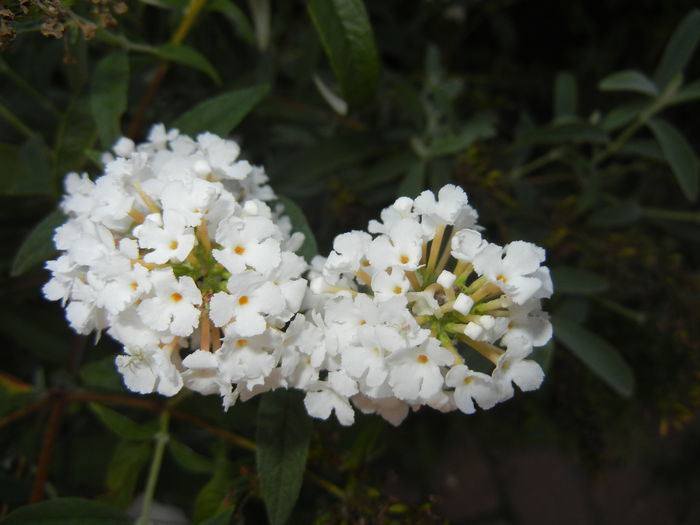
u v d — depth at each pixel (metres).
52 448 0.13
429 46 0.17
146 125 0.16
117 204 0.09
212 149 0.10
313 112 0.16
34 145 0.13
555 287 0.13
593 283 0.13
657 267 0.16
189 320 0.08
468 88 0.21
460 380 0.08
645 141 0.16
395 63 0.21
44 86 0.16
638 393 0.16
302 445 0.10
